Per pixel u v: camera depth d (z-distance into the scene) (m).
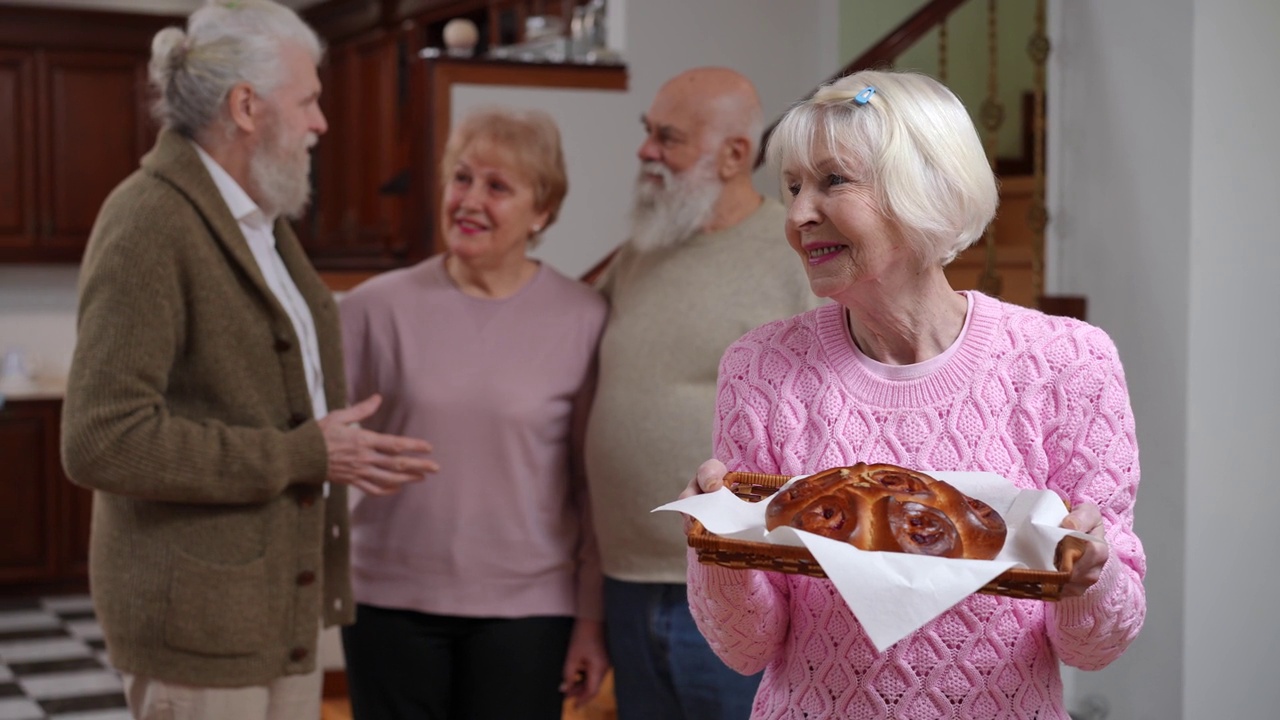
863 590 1.05
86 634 5.29
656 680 2.12
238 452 1.84
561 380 2.24
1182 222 2.75
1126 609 1.21
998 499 1.20
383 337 2.26
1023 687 1.27
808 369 1.35
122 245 1.81
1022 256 4.03
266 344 1.93
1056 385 1.28
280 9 2.03
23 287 6.44
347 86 6.62
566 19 5.00
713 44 5.12
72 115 6.37
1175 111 2.76
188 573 1.85
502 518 2.20
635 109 4.21
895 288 1.29
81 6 6.29
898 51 3.53
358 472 1.94
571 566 2.27
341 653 3.84
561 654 2.26
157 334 1.82
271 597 1.92
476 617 2.21
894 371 1.31
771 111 5.26
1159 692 2.83
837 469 1.19
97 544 1.92
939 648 1.26
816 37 5.31
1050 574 1.05
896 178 1.21
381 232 6.32
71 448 1.78
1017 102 5.45
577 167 4.18
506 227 2.21
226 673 1.88
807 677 1.30
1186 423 2.75
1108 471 1.27
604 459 2.15
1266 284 2.79
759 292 2.11
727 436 1.38
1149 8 2.83
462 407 2.20
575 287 2.31
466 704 2.23
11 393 5.88
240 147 1.98
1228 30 2.73
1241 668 2.81
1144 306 2.87
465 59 3.93
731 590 1.27
